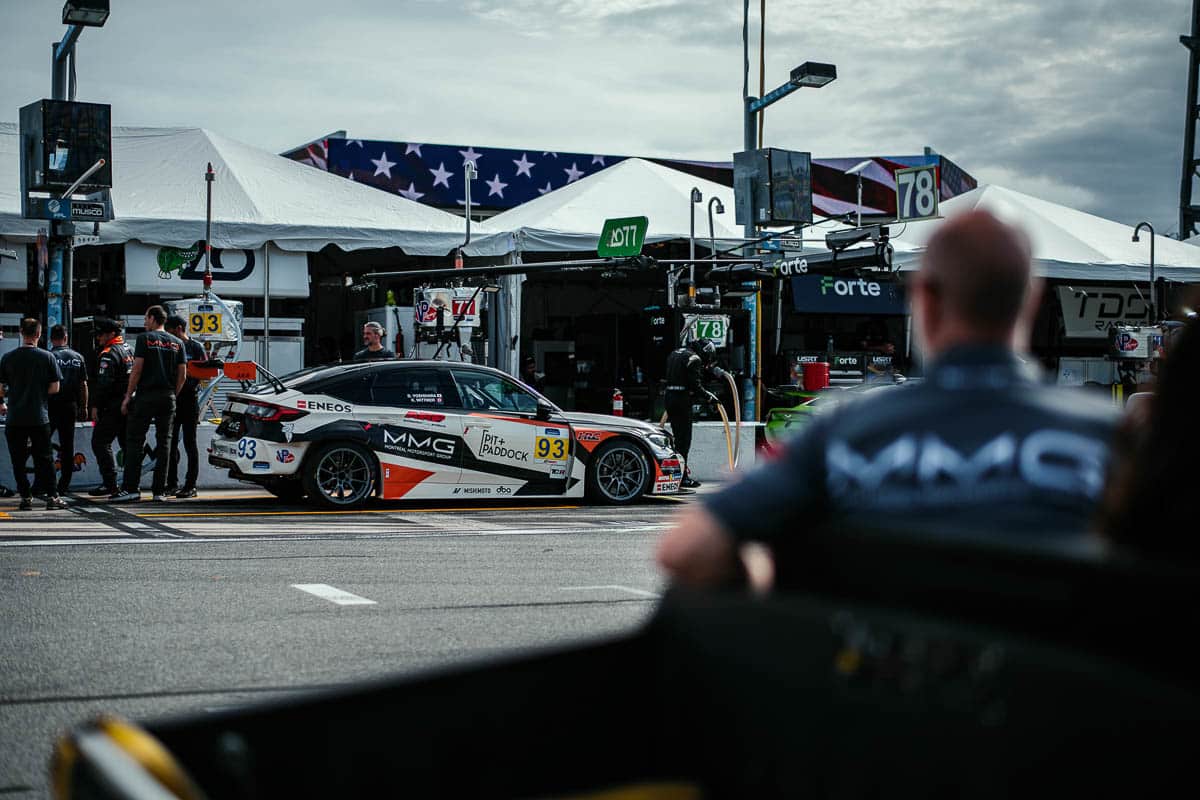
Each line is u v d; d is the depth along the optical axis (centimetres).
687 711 196
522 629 598
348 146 2728
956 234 192
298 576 759
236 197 1816
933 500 179
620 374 2136
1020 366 191
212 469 1380
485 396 1229
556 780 207
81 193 1396
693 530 189
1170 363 196
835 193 3009
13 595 683
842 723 169
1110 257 2159
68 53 1395
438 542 933
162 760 168
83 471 1355
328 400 1167
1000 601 156
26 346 1134
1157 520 181
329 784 191
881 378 1502
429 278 1761
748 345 1827
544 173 2864
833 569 176
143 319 1761
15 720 439
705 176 2964
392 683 196
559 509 1220
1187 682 140
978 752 154
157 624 606
